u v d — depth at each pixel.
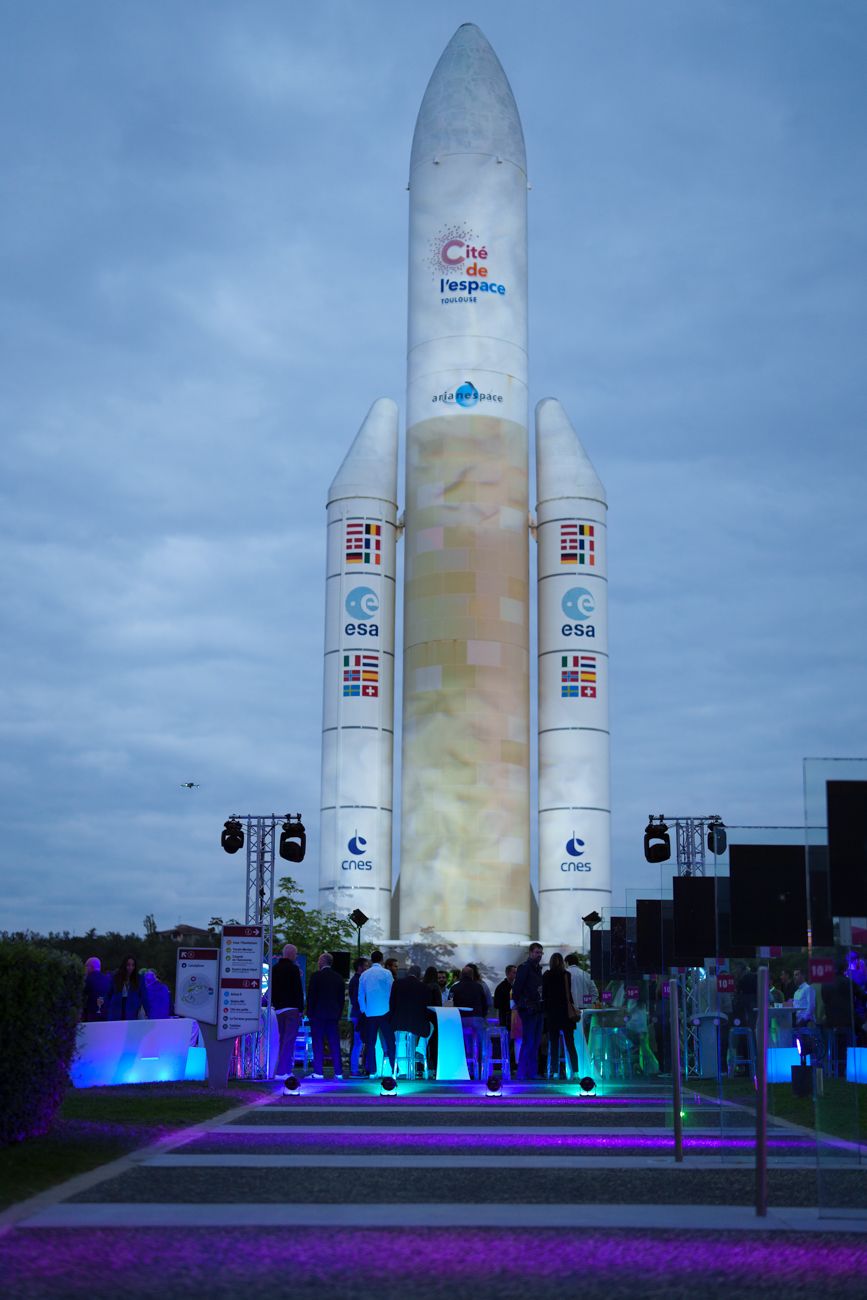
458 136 62.34
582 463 63.06
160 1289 8.78
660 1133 18.81
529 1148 16.92
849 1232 11.24
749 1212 12.24
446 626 59.22
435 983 33.47
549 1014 29.64
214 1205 12.18
